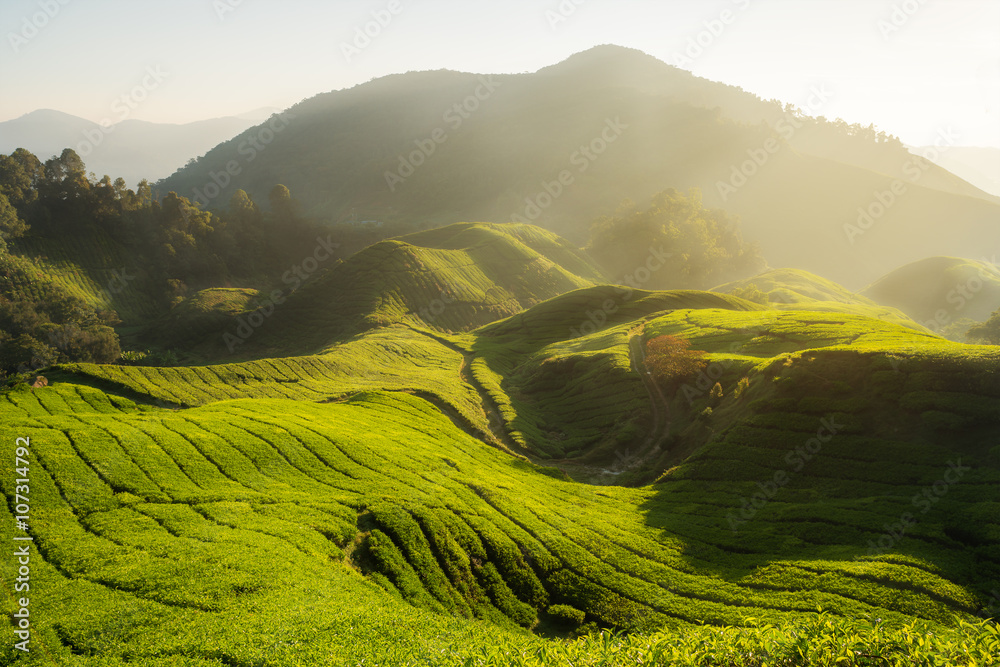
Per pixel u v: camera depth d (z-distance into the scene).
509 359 115.19
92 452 35.25
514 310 177.38
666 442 62.50
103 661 18.17
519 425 75.88
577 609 30.86
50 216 199.38
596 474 61.91
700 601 30.91
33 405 51.97
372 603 25.16
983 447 40.62
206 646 19.16
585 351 99.12
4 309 141.88
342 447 44.59
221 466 37.84
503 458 55.34
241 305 180.38
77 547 26.12
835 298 174.75
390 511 34.75
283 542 29.44
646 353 88.31
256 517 31.92
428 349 121.12
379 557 31.09
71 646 19.47
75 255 196.00
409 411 65.88
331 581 26.70
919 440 43.47
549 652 14.27
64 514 29.17
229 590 23.86
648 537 38.50
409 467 43.56
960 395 44.56
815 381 52.41
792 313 89.81
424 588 30.06
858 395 49.47
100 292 189.62
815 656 12.58
